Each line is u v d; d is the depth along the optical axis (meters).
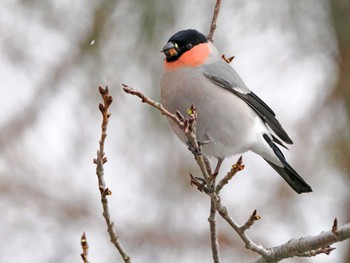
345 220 12.83
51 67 12.98
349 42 12.31
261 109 9.28
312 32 12.32
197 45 9.05
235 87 9.05
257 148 9.32
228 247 12.79
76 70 12.64
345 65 12.54
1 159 13.10
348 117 12.73
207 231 12.89
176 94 8.95
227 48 12.27
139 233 12.80
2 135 13.21
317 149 12.75
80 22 12.55
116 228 12.80
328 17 12.26
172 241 12.79
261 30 12.23
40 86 13.16
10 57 13.13
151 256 12.68
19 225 12.55
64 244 12.49
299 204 12.92
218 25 12.14
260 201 13.00
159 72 12.17
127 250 12.70
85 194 13.11
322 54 12.55
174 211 12.95
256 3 12.12
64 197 13.00
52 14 12.52
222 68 9.06
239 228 7.72
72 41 12.64
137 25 12.13
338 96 12.70
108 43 12.28
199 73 8.93
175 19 12.06
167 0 12.04
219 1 8.73
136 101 12.32
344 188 12.85
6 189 12.83
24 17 12.67
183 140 8.74
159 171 12.96
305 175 12.73
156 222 12.91
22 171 13.09
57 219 12.80
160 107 6.98
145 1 12.10
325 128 12.80
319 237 7.48
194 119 7.18
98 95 12.50
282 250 7.73
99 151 6.94
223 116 8.91
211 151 9.16
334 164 12.66
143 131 12.52
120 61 12.22
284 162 9.45
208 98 8.88
